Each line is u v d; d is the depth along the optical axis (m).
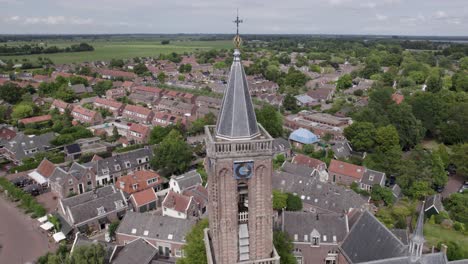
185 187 100.12
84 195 90.88
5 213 94.12
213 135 40.62
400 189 104.50
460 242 81.06
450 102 172.25
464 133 145.88
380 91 167.62
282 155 125.12
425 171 105.12
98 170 110.88
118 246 70.62
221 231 38.62
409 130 140.88
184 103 197.38
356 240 62.47
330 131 150.62
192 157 126.62
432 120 156.12
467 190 104.56
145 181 105.00
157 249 71.19
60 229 84.00
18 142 131.88
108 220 88.25
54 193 106.19
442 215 90.44
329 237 71.56
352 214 78.19
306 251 72.38
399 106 146.62
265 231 39.62
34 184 109.31
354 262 60.19
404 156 135.25
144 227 78.75
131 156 120.31
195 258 55.31
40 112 183.00
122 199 92.06
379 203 98.19
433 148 146.25
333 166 114.44
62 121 163.50
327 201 90.00
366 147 130.88
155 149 118.25
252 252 39.91
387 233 57.28
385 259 49.72
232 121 36.34
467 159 115.00
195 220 77.81
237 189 38.09
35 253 77.44
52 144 137.38
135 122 175.88
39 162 124.12
